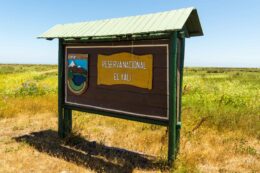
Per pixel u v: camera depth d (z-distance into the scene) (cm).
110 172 612
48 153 713
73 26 805
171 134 616
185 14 587
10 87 1948
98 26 734
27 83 1720
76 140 812
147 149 766
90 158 695
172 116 610
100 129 957
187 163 636
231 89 1603
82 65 786
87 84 777
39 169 618
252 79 3541
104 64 735
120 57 698
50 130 936
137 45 663
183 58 648
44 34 827
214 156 698
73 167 632
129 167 643
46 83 2134
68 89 829
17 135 871
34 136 862
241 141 810
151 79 641
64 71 838
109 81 726
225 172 619
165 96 623
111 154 718
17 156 684
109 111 730
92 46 761
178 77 641
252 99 1375
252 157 718
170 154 627
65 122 851
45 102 1354
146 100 656
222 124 986
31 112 1177
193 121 1027
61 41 826
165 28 571
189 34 703
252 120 1021
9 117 1096
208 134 888
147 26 616
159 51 625
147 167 644
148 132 917
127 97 691
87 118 1102
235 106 1324
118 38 695
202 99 1427
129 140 835
